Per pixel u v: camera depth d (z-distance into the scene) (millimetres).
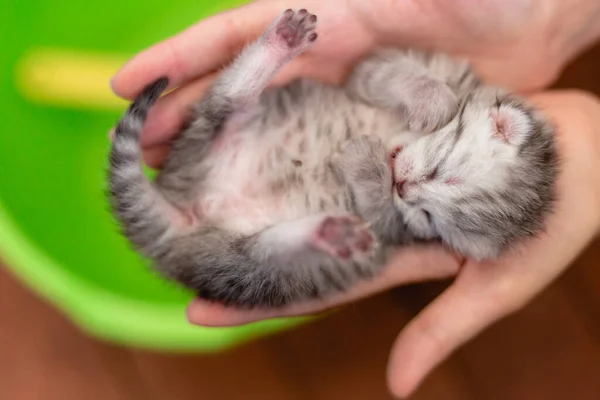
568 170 362
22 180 417
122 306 397
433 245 372
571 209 357
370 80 373
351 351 445
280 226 346
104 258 439
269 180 366
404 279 376
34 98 427
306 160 368
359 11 373
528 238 353
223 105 360
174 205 360
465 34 382
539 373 445
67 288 389
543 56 395
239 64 358
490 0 368
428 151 357
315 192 366
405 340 350
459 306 352
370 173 361
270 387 443
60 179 442
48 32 434
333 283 365
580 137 369
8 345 442
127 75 358
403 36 383
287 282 359
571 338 448
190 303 365
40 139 433
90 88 426
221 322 364
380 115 375
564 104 382
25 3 419
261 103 369
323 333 447
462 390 443
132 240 357
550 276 358
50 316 445
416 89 368
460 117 361
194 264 357
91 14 446
